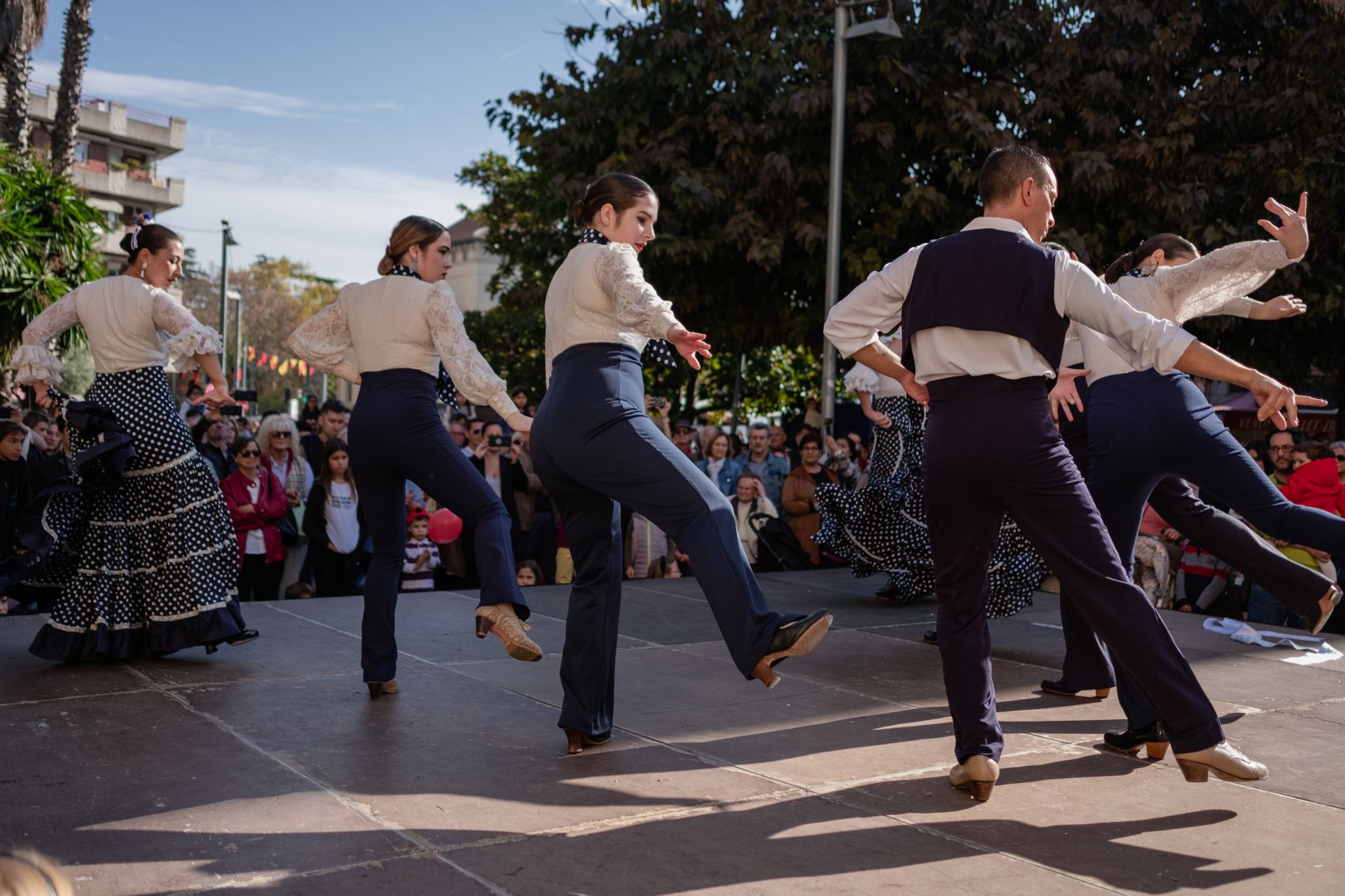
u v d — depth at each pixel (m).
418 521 6.76
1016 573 4.75
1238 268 2.75
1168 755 3.10
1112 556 2.57
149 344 3.94
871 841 2.39
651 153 12.96
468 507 3.34
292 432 7.15
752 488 7.64
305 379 47.66
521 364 27.06
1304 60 11.57
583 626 3.01
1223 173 11.71
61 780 2.66
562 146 13.79
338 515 6.75
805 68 12.94
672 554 7.62
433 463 3.37
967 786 2.72
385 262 3.59
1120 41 12.30
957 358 2.54
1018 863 2.28
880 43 12.53
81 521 3.94
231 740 3.03
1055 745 3.22
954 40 12.26
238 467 7.12
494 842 2.33
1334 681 4.12
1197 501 3.39
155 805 2.49
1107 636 2.57
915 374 2.66
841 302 2.74
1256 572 3.31
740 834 2.41
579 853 2.28
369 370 3.46
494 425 7.55
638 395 2.82
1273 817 2.60
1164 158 11.57
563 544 7.61
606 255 2.75
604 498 2.98
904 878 2.19
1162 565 6.67
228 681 3.71
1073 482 2.54
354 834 2.35
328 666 4.00
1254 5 12.14
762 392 21.89
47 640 3.90
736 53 13.16
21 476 6.42
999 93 12.18
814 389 20.64
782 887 2.13
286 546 6.80
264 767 2.80
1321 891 2.17
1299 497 6.66
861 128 12.20
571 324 2.82
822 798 2.67
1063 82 12.20
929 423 2.65
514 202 22.00
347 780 2.71
